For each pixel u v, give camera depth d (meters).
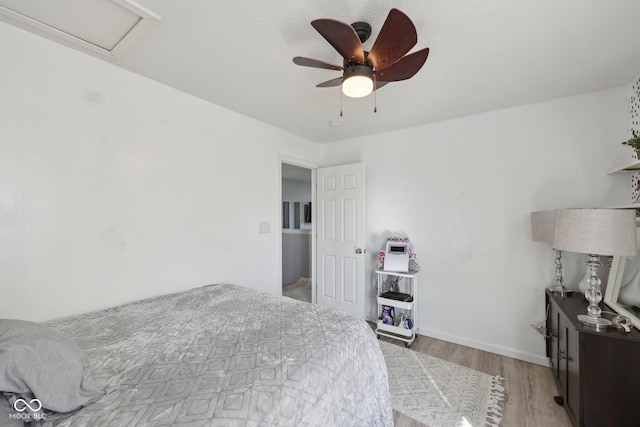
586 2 1.26
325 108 2.56
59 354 0.94
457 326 2.81
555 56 1.71
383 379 1.50
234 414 0.85
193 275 2.30
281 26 1.46
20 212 1.49
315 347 1.25
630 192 2.08
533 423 1.71
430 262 2.97
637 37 1.51
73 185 1.67
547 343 2.29
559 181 2.34
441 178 2.91
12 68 1.46
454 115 2.73
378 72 1.42
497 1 1.26
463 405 1.87
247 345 1.26
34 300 1.53
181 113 2.22
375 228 3.37
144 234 2.00
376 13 1.34
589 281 1.62
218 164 2.50
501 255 2.59
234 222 2.63
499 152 2.59
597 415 1.45
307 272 5.45
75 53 1.67
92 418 0.82
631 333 1.44
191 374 1.03
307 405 1.02
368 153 3.42
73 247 1.67
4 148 1.44
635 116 2.00
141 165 1.98
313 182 3.79
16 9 1.33
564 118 2.32
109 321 1.55
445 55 1.69
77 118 1.68
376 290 3.35
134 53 1.71
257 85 2.12
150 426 0.79
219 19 1.40
